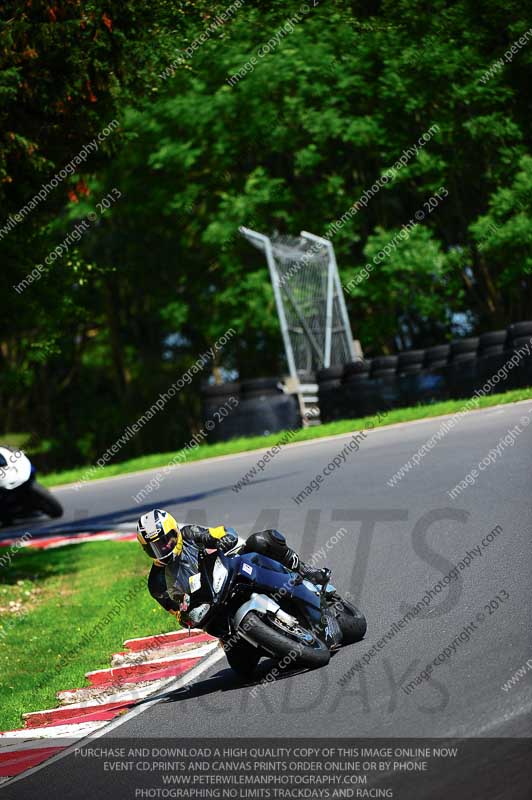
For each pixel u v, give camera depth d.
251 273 128.62
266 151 120.56
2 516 56.81
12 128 48.66
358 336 127.81
